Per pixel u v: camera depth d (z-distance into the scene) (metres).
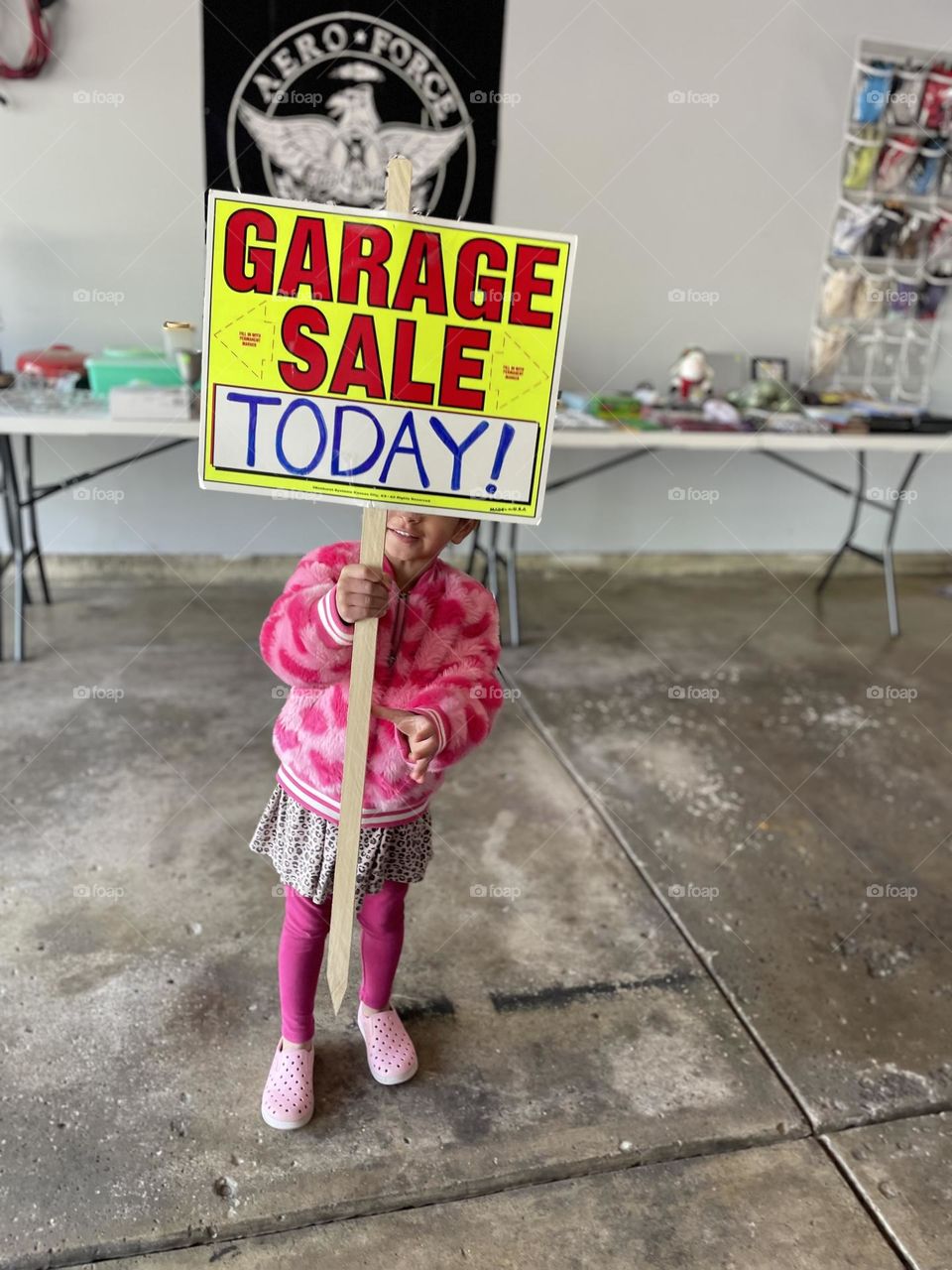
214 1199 1.20
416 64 3.25
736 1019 1.59
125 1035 1.46
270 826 1.31
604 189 3.58
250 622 3.30
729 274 3.81
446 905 1.83
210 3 3.05
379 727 1.17
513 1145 1.31
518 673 3.04
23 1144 1.25
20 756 2.29
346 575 1.02
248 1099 1.35
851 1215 1.24
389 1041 1.41
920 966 1.75
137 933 1.69
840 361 4.02
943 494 4.46
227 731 2.48
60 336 3.31
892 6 3.62
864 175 3.78
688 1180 1.28
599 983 1.65
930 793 2.41
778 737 2.68
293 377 0.97
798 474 4.25
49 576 3.58
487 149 3.41
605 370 3.83
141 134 3.14
